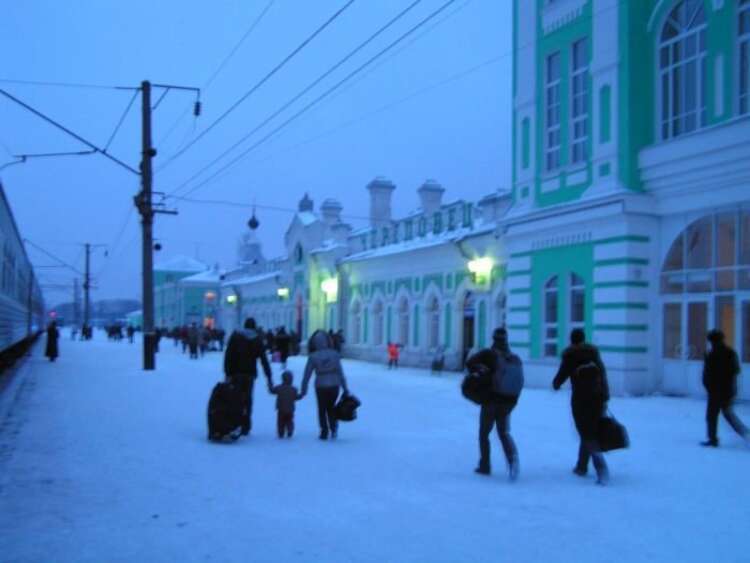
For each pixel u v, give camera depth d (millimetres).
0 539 6016
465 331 27000
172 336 71625
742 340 15375
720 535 6145
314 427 12352
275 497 7402
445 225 28375
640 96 17734
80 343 58500
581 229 18688
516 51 21625
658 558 5551
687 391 16641
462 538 6047
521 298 20953
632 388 17203
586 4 19062
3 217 21266
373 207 37594
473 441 10891
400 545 5852
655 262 17516
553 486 7965
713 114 16016
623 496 7520
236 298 57719
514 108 21625
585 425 8227
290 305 44719
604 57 18297
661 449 10219
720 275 15953
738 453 9930
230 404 10625
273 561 5477
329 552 5680
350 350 35938
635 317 17344
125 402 15570
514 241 21297
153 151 26297
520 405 15422
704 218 16328
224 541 5961
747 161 15141
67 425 12172
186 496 7426
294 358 35750
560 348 19406
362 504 7137
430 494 7566
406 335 31344
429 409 14836
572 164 19359
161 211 26812
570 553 5664
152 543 5910
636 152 17688
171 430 11719
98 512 6828
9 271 23922
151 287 26438
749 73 15367
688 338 16719
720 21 15883
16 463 9016
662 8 17344
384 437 11242
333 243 38250
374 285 34094
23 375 23109
